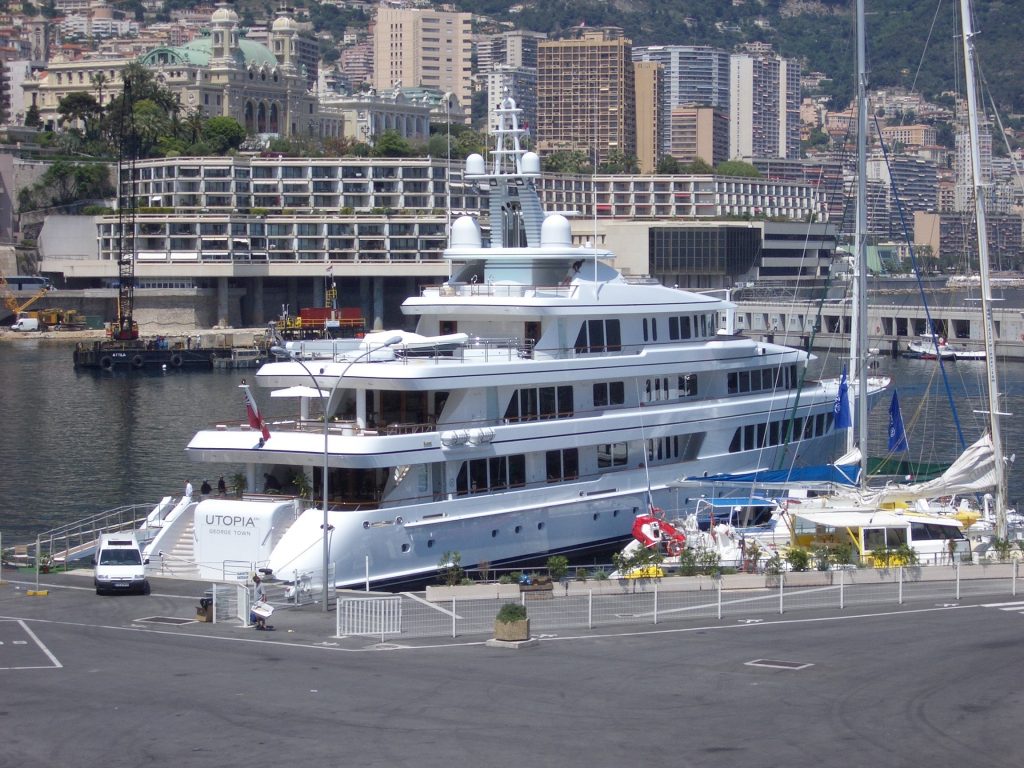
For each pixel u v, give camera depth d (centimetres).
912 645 5797
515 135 8488
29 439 14788
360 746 4522
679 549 7388
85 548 8125
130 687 5228
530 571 7600
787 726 4712
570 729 4681
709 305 8744
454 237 8381
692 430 8438
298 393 7400
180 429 15650
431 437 7162
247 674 5425
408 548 7100
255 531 7056
